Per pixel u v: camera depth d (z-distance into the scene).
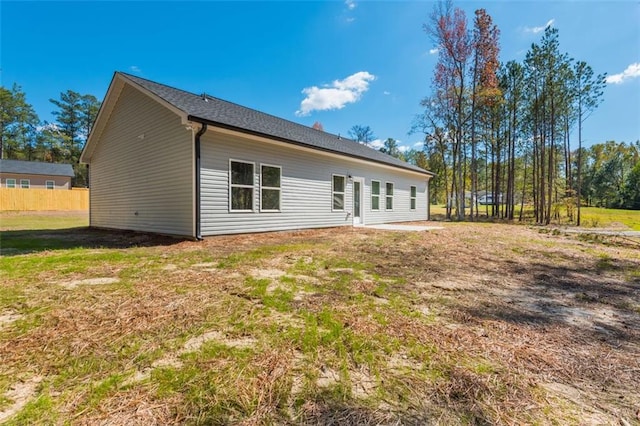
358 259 4.88
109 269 3.98
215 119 7.08
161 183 8.05
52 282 3.35
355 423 1.25
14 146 36.22
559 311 2.75
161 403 1.35
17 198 21.12
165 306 2.60
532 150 19.92
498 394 1.47
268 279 3.54
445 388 1.51
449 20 16.89
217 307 2.59
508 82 18.69
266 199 8.56
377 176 13.30
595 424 1.27
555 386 1.56
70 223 13.48
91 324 2.22
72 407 1.32
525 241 7.66
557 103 16.66
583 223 16.69
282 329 2.18
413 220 16.17
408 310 2.64
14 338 1.99
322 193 10.48
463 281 3.71
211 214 7.26
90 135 10.45
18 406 1.33
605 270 4.52
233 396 1.40
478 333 2.21
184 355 1.79
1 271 3.84
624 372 1.71
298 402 1.38
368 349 1.90
